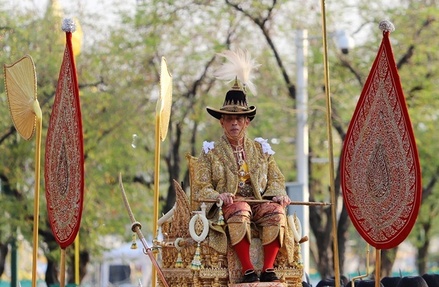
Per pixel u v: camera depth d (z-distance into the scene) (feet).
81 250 188.85
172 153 192.85
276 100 198.80
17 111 83.35
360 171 75.10
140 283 94.73
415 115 189.67
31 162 179.52
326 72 79.20
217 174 79.61
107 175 186.50
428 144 201.77
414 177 71.46
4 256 198.70
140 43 183.62
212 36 187.73
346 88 190.90
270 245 77.10
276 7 183.62
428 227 240.32
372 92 74.33
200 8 184.65
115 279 293.43
